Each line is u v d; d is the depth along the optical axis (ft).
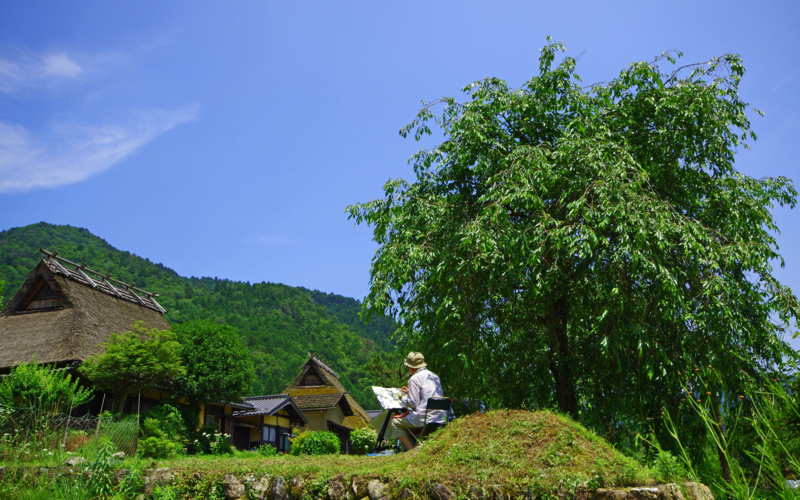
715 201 28.89
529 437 14.01
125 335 50.65
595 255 24.82
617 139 29.22
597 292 24.35
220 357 59.82
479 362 28.02
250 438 82.48
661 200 27.30
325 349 343.67
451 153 31.42
